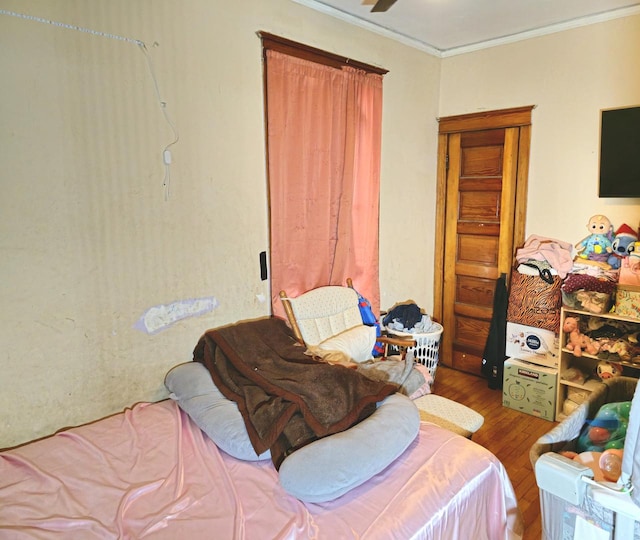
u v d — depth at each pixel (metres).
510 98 3.25
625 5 2.67
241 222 2.39
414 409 1.82
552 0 2.60
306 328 2.53
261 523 1.38
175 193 2.12
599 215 2.93
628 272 2.64
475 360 3.67
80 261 1.85
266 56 2.36
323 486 1.43
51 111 1.72
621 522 1.28
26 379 1.77
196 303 2.25
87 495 1.48
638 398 1.20
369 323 2.88
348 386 1.87
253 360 2.08
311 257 2.71
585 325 2.85
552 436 1.64
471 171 3.51
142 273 2.04
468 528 1.58
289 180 2.54
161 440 1.79
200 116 2.16
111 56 1.86
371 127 2.96
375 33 2.99
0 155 1.62
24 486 1.52
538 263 3.07
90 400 1.95
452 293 3.73
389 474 1.59
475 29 3.07
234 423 1.76
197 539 1.32
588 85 2.90
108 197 1.91
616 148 2.71
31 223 1.71
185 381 2.02
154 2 1.96
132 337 2.05
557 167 3.09
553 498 1.44
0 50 1.59
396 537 1.33
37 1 1.66
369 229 3.05
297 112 2.52
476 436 2.79
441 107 3.63
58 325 1.83
